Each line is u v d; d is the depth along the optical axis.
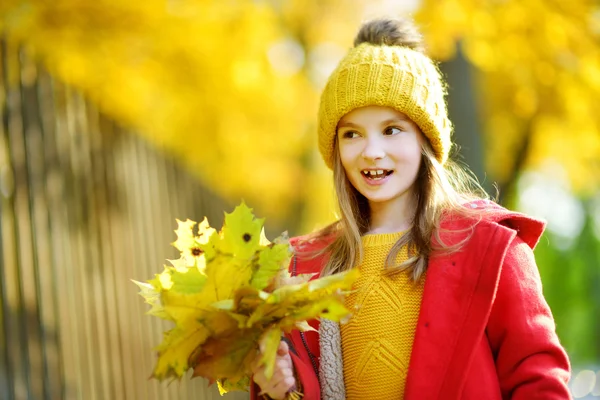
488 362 2.56
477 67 8.78
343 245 2.89
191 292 2.28
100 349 4.89
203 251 2.42
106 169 5.31
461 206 2.77
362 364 2.69
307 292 2.25
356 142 2.80
